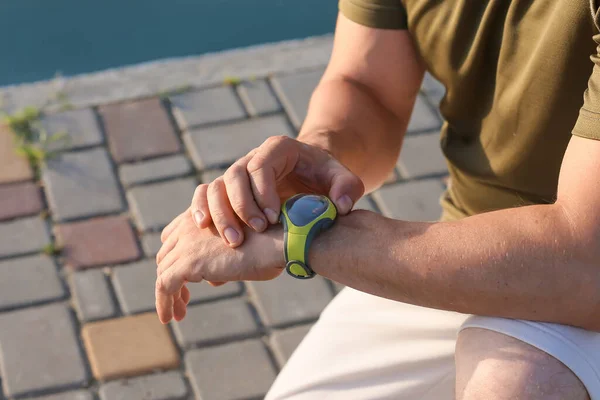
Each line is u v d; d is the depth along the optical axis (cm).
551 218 134
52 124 242
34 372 195
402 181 230
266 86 252
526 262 133
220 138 239
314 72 257
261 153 146
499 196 157
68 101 248
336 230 140
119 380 195
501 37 148
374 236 139
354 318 154
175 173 231
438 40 153
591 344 134
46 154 234
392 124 165
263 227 142
